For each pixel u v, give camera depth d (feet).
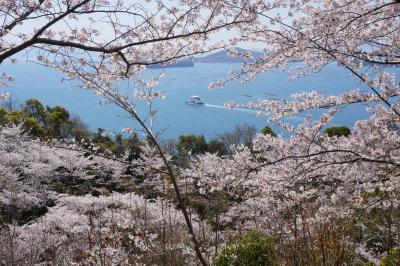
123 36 12.47
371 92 13.39
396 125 13.82
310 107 13.78
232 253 20.49
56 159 42.86
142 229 22.45
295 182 15.30
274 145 14.90
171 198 23.72
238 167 15.05
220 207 22.07
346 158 14.29
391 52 13.85
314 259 12.80
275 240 17.66
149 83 17.24
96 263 21.39
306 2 14.19
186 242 23.21
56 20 10.25
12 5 10.36
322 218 14.71
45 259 27.96
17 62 13.48
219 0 12.64
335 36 13.56
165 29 13.07
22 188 33.88
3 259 23.06
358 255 17.04
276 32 14.08
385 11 14.15
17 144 37.60
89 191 45.91
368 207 14.97
